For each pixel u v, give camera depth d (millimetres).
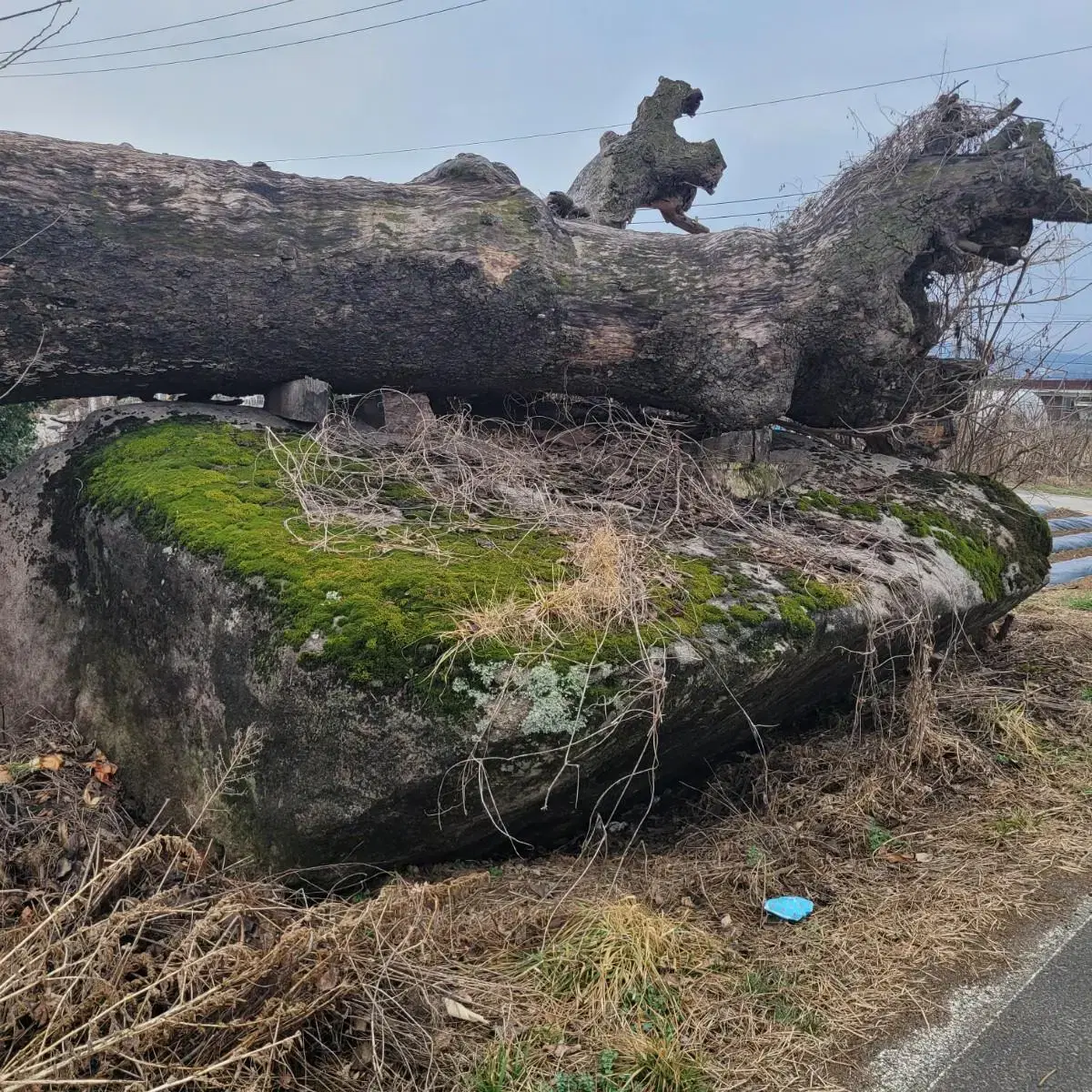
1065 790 3842
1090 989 2602
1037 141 4418
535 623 2766
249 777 2764
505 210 4188
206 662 2936
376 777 2562
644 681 2770
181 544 3068
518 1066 2146
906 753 3916
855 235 4328
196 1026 1950
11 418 6395
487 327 4129
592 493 4074
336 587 2795
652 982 2438
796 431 5348
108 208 3535
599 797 3121
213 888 2670
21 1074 1826
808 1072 2234
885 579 3908
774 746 4027
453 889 2574
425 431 4090
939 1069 2270
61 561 3672
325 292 3885
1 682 3797
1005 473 7719
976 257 5453
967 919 2906
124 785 3271
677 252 4480
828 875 3137
